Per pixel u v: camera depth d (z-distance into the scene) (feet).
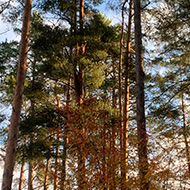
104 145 21.47
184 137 21.94
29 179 44.70
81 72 38.93
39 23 37.42
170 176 19.61
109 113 23.29
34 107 46.21
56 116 35.94
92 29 37.37
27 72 46.11
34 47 36.99
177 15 31.60
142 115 27.32
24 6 28.86
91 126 21.86
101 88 46.37
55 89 45.27
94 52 38.81
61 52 37.14
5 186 24.07
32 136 37.83
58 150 38.81
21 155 35.19
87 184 20.92
